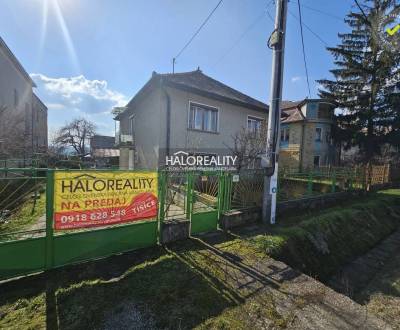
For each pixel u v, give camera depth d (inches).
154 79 370.6
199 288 116.9
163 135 385.1
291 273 139.9
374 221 299.0
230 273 133.9
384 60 636.7
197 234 185.6
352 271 192.2
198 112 423.5
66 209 124.1
